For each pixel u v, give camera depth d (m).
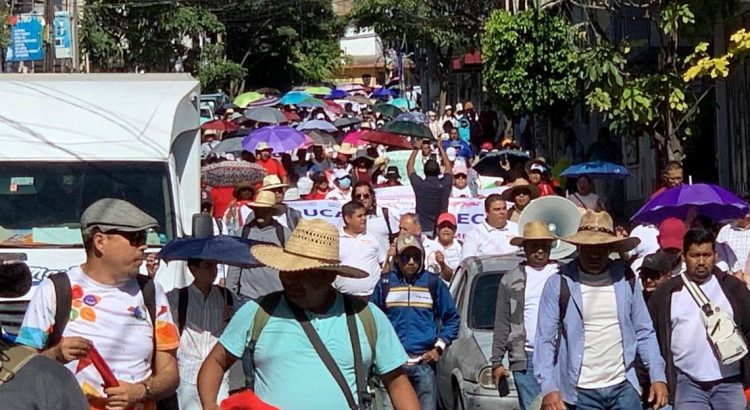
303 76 61.16
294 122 38.47
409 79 78.94
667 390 8.69
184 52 42.62
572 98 25.47
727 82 20.59
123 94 12.52
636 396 8.67
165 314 6.86
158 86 12.87
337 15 65.25
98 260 6.66
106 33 39.56
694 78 17.03
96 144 11.88
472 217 18.33
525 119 33.16
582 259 8.67
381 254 13.30
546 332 8.69
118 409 6.55
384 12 45.88
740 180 20.19
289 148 25.56
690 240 8.80
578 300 8.60
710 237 8.79
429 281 10.64
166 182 11.78
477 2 40.84
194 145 12.88
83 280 6.66
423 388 10.60
